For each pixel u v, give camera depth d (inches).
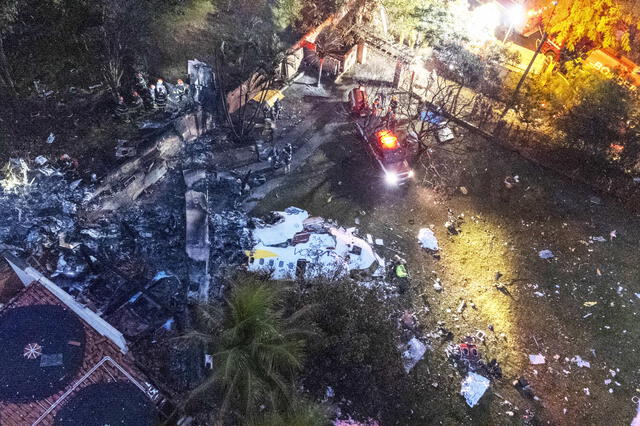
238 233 737.6
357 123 902.4
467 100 996.6
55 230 684.1
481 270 766.5
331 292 631.2
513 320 714.2
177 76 882.8
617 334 708.0
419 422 614.5
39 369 566.6
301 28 1008.9
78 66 858.8
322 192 835.4
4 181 719.7
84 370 573.6
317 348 605.6
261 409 547.5
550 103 971.3
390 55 1069.1
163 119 823.1
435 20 1107.9
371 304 645.9
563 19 972.6
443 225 817.5
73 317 609.6
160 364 595.5
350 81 1017.5
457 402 633.6
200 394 561.3
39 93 821.9
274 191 824.3
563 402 641.6
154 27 933.2
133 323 620.7
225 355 528.1
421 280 745.6
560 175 896.9
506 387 649.6
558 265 779.4
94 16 909.2
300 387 605.0
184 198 774.5
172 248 710.5
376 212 821.2
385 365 617.0
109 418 544.1
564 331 707.4
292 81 995.9
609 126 882.8
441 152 915.4
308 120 938.1
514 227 824.3
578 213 848.9
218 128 876.6
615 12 939.3
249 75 909.8
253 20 999.0
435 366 660.1
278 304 609.3
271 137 892.6
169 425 548.4
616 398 647.8
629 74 1035.9
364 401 615.8
